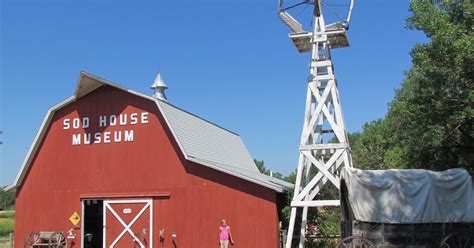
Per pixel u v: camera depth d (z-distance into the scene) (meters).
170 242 24.98
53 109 27.67
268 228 23.50
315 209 26.61
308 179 23.64
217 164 27.00
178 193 25.25
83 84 26.58
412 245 17.25
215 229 24.33
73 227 26.69
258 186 23.97
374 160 44.84
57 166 27.52
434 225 17.25
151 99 26.09
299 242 24.72
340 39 24.53
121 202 26.14
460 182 17.36
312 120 23.02
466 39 19.77
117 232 25.94
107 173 26.61
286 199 25.72
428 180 17.50
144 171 26.00
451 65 20.73
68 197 27.05
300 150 22.77
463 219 17.19
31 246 26.64
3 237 46.66
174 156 25.62
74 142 27.42
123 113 26.84
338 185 21.64
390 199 17.64
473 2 21.28
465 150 25.64
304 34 24.31
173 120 26.09
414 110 24.25
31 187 27.77
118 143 26.69
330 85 23.31
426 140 26.05
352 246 17.45
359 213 17.80
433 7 20.80
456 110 22.00
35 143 27.72
